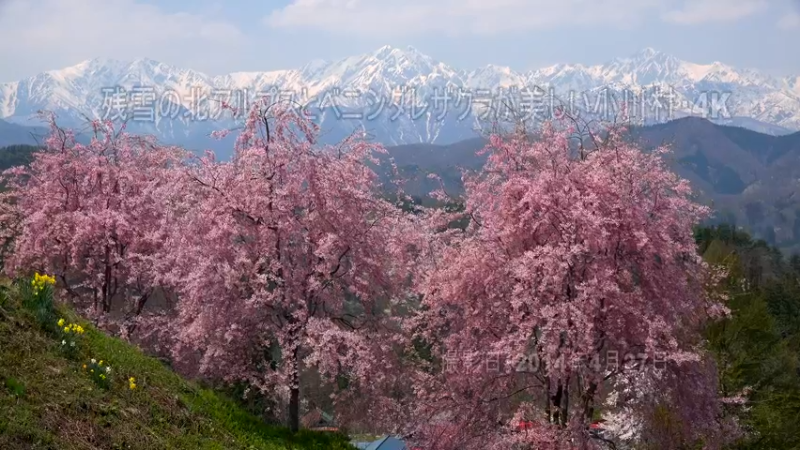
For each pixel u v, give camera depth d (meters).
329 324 14.18
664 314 13.60
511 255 14.42
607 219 13.17
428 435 14.59
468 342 14.42
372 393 15.16
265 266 14.78
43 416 7.98
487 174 15.64
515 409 14.48
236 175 15.16
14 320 9.55
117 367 10.52
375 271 15.78
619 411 15.26
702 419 13.73
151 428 9.46
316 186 15.20
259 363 15.27
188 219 15.37
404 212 16.55
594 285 12.60
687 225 14.62
